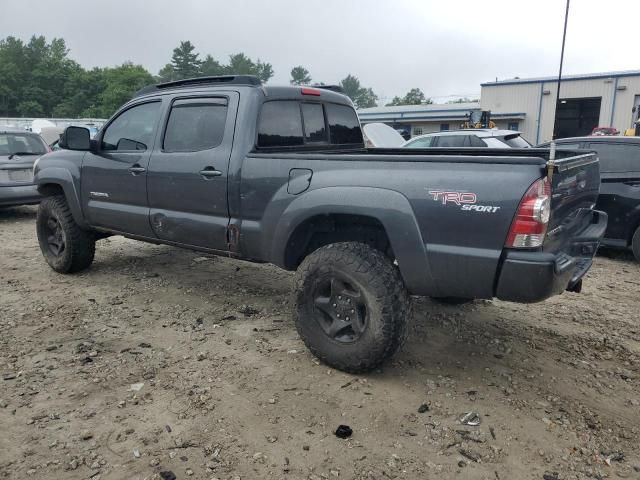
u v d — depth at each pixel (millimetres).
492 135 9594
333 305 3607
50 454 2797
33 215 10344
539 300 3018
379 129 8695
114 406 3246
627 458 2846
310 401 3312
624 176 6805
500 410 3260
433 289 3285
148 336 4277
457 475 2689
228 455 2807
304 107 4695
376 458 2803
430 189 3164
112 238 7707
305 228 3826
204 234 4316
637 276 6285
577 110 43906
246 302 5070
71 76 99312
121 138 5051
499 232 2984
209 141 4270
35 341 4152
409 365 3807
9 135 9711
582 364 3885
